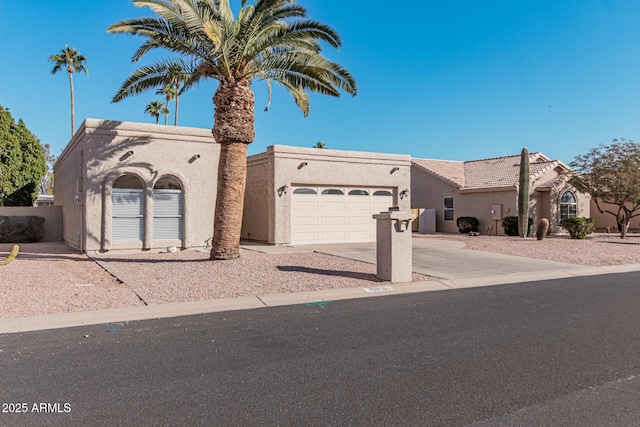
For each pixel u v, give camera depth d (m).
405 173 21.62
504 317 7.08
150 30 12.14
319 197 19.52
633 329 6.37
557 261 14.45
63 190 21.00
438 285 10.11
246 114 12.37
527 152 22.84
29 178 32.03
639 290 9.59
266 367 4.80
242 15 12.31
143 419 3.63
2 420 3.60
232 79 12.23
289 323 6.67
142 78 13.98
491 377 4.54
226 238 12.57
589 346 5.57
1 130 29.98
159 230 15.70
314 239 19.31
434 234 27.72
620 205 23.58
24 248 17.17
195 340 5.78
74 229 17.12
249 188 20.88
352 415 3.71
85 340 5.75
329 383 4.37
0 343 5.61
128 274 10.59
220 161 12.58
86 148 14.51
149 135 15.40
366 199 20.73
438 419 3.64
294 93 15.26
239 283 9.61
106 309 7.30
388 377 4.53
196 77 14.27
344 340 5.80
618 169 22.95
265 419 3.63
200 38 11.59
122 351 5.32
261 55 12.65
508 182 26.28
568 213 27.03
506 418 3.66
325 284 9.70
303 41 12.97
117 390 4.19
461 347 5.52
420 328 6.40
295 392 4.16
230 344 5.61
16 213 21.34
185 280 9.86
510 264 13.54
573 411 3.79
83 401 3.95
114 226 14.97
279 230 18.34
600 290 9.60
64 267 11.84
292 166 18.75
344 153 19.95
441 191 29.97
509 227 25.17
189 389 4.22
